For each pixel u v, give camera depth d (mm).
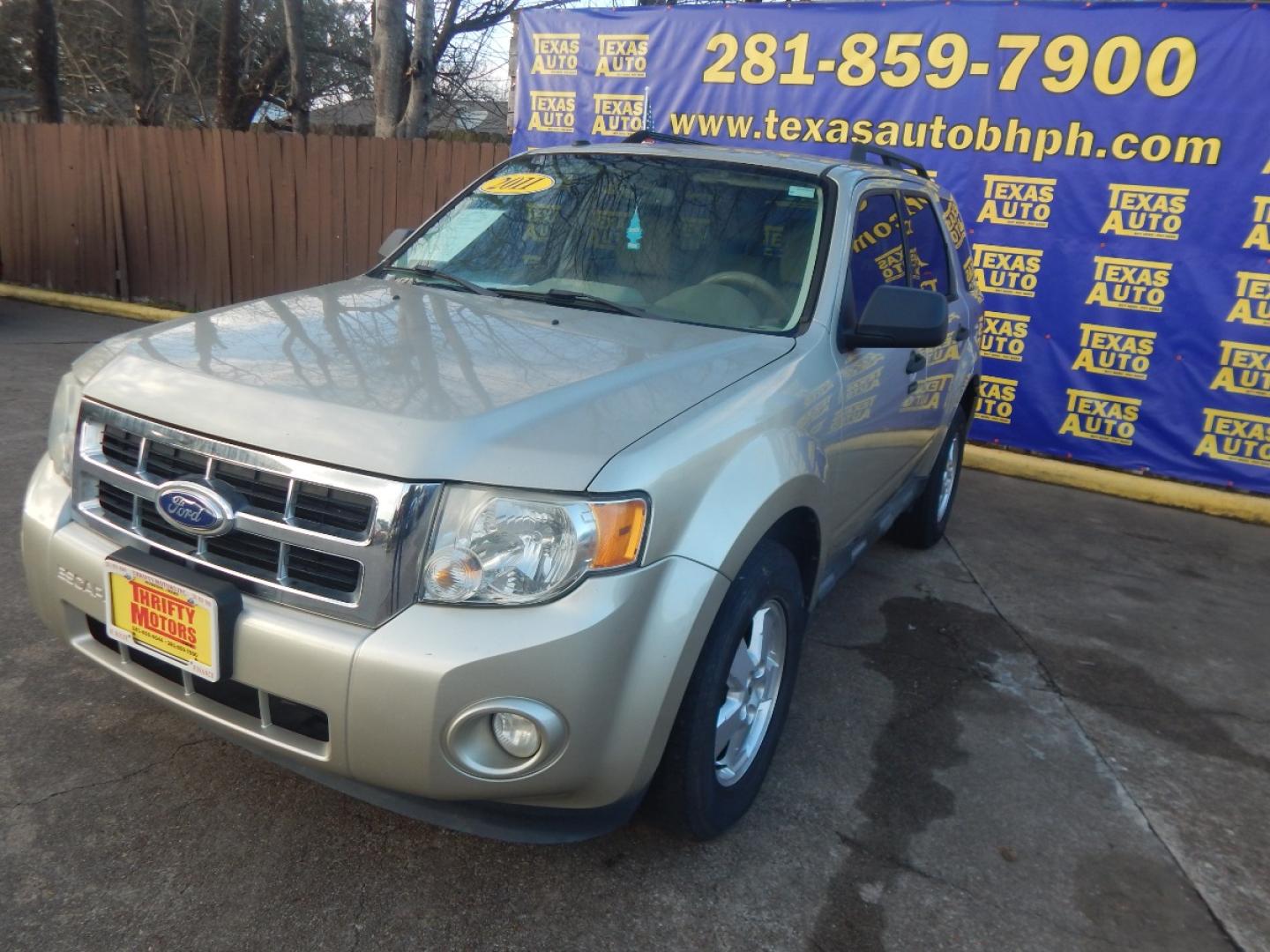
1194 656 4230
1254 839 2949
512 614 2010
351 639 2000
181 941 2191
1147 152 6574
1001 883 2646
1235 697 3871
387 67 9602
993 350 7238
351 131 17531
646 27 7770
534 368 2459
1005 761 3264
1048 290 7012
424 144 9047
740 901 2486
